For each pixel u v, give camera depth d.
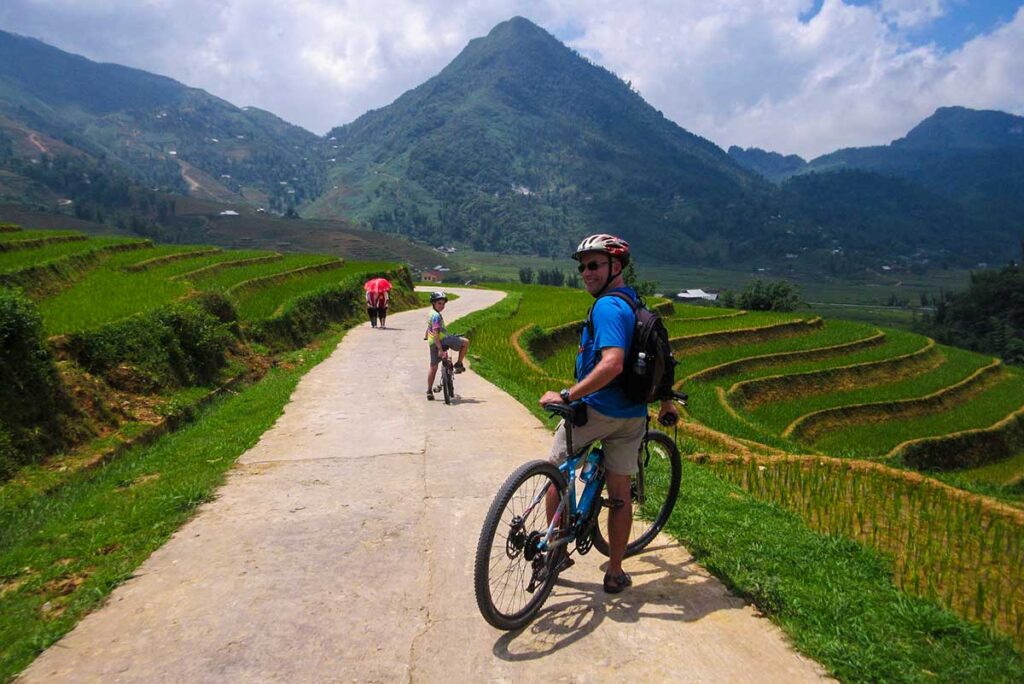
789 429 29.23
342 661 3.69
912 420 35.06
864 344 48.88
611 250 4.09
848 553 5.25
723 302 83.12
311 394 12.70
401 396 12.43
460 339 11.82
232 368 16.06
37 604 4.56
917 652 3.69
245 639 3.93
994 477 30.42
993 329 106.69
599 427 4.10
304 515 6.05
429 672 3.56
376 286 26.86
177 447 9.39
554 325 31.83
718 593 4.38
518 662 3.63
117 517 6.18
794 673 3.48
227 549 5.30
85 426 10.10
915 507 9.14
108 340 12.34
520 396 12.77
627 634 3.87
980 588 5.32
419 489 6.76
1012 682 3.45
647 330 4.01
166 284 20.42
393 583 4.63
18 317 9.67
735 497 6.79
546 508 4.11
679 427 15.30
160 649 3.85
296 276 33.25
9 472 8.34
